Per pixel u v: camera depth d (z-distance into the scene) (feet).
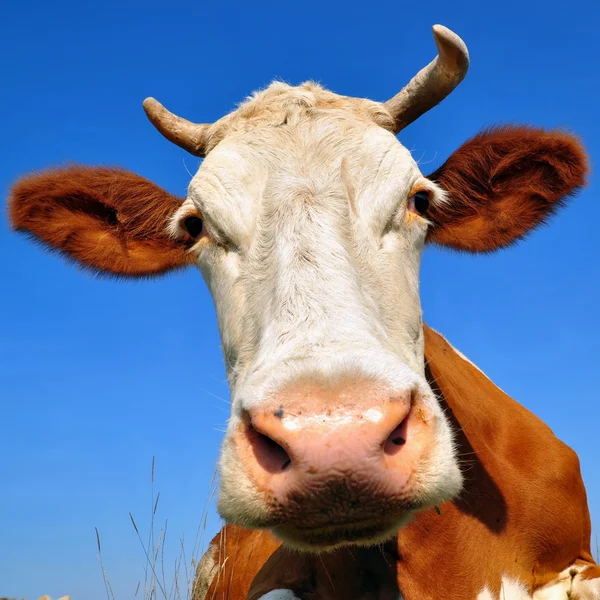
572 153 3.59
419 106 3.58
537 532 3.47
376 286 2.84
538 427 3.78
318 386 2.16
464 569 3.28
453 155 3.72
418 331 3.06
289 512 2.14
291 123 3.27
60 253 4.03
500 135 3.61
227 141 3.33
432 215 3.81
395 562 3.24
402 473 2.16
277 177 2.99
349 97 3.61
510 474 3.51
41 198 3.85
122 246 3.99
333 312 2.40
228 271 3.04
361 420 2.10
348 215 2.87
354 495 2.09
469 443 3.46
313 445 2.07
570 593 3.48
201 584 4.55
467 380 3.79
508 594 3.36
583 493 3.74
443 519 3.29
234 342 2.94
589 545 3.83
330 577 3.20
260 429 2.16
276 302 2.52
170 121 3.83
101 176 3.82
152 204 3.86
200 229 3.25
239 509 2.23
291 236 2.72
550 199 3.80
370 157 3.09
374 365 2.21
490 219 3.86
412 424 2.27
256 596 3.23
